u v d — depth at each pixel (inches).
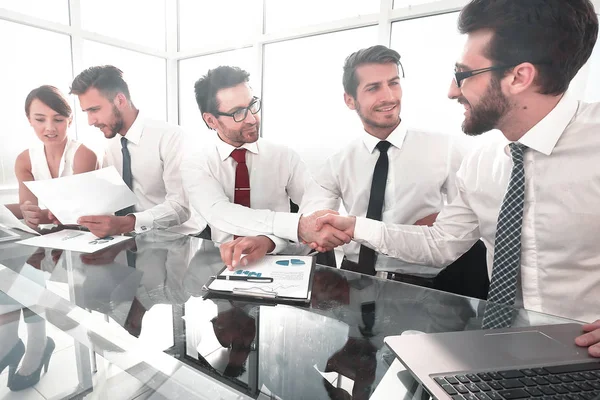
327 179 56.6
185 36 81.2
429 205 51.8
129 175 60.8
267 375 17.1
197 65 78.8
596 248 29.1
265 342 20.1
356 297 26.1
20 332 21.6
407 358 17.6
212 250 37.0
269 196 56.9
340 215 37.4
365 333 21.0
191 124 70.2
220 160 54.2
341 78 57.9
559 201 29.7
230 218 43.7
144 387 16.2
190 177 52.1
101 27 72.2
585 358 17.6
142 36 78.9
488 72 31.0
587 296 30.0
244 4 70.2
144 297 26.2
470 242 38.3
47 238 40.9
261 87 68.0
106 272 31.1
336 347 19.5
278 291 26.2
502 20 29.3
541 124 29.8
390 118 51.3
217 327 21.8
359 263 50.0
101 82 57.6
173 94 82.5
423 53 50.1
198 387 16.3
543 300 31.4
